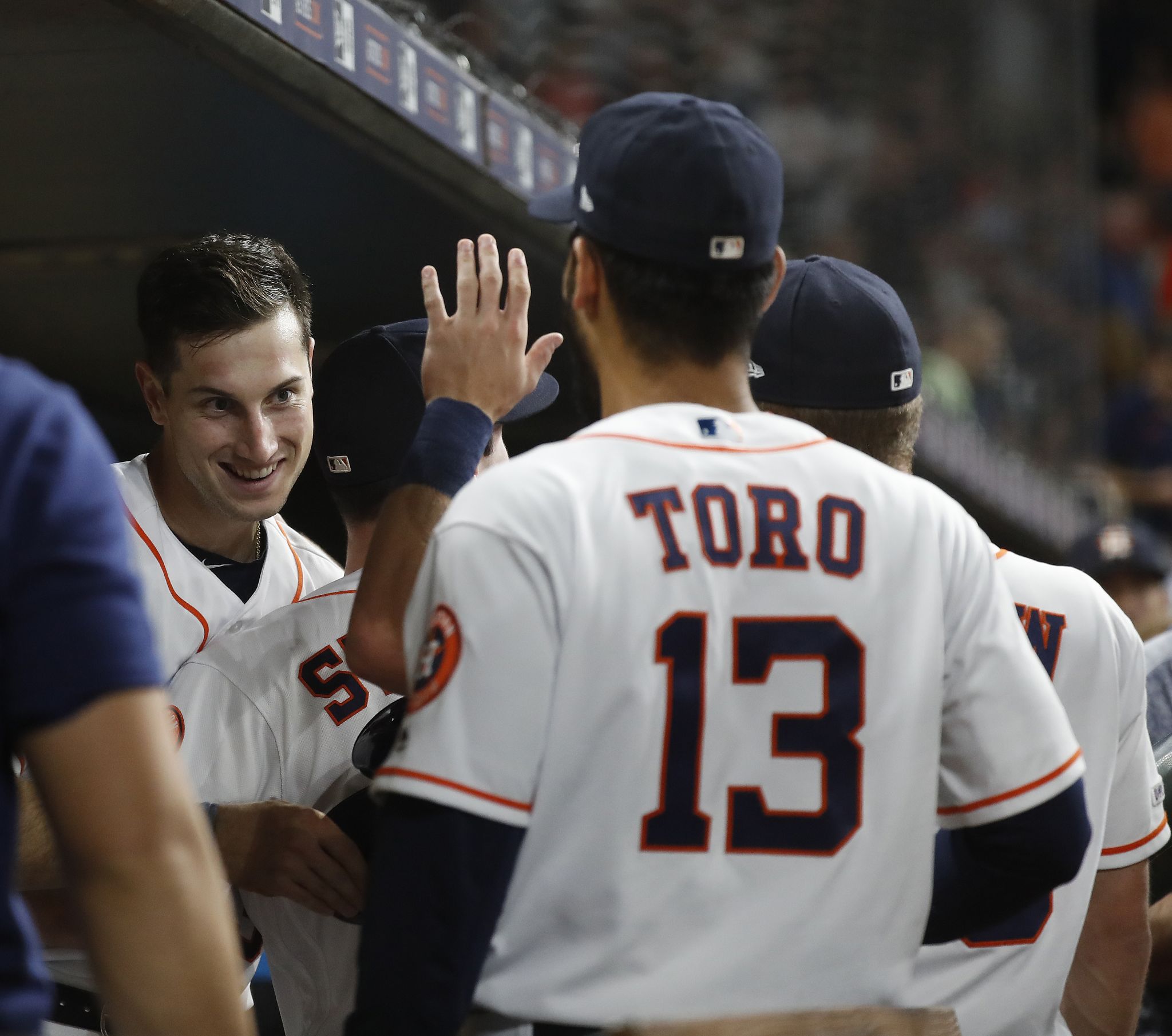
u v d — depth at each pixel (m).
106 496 3.53
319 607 6.54
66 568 3.39
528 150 10.33
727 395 5.00
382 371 6.71
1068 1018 6.71
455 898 4.29
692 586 4.55
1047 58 28.62
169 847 3.46
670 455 4.73
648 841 4.47
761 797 4.56
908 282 26.02
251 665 6.34
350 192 9.16
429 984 4.29
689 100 4.99
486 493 4.57
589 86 16.59
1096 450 28.55
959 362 26.22
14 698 3.37
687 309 4.85
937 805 4.97
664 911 4.47
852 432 5.98
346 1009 6.21
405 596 5.33
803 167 23.95
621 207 4.83
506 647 4.38
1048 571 6.25
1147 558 15.23
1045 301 28.22
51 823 3.49
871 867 4.63
